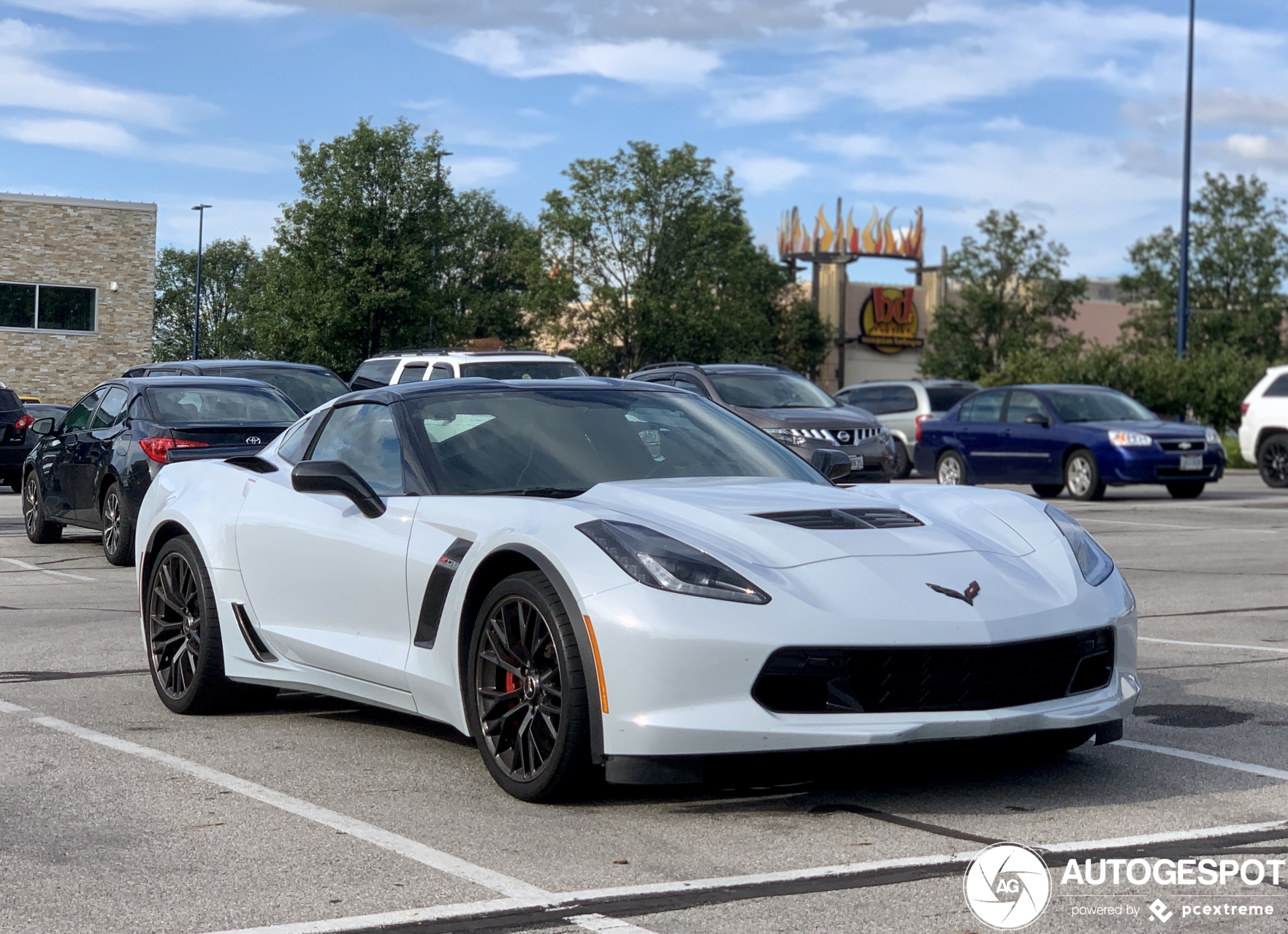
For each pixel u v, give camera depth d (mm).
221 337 106938
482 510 4621
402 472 5082
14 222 40156
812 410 17141
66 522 12656
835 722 3980
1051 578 4430
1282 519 15797
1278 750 5023
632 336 60344
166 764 4887
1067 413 19578
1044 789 4477
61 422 13258
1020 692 4184
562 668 4137
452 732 5438
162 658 5957
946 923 3238
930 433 21562
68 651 7316
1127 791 4453
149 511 6180
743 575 4082
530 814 4219
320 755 5047
